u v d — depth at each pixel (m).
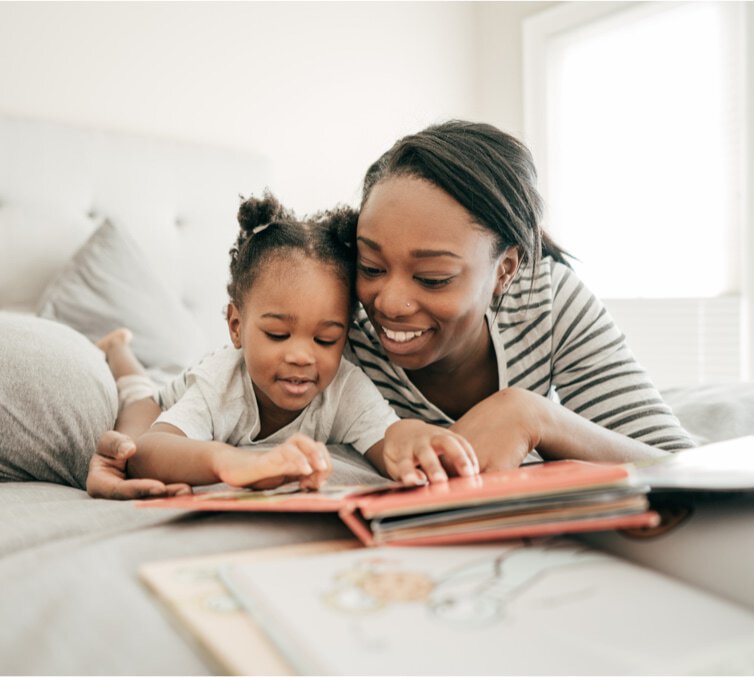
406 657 0.34
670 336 2.41
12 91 1.99
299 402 0.95
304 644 0.35
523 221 0.89
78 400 1.00
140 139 2.10
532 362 1.07
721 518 0.56
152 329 1.79
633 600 0.41
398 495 0.54
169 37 2.26
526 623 0.38
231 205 2.21
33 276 1.84
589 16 2.61
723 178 2.28
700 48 2.32
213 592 0.43
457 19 2.92
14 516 0.67
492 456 0.69
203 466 0.76
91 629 0.40
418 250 0.81
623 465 0.57
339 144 2.61
